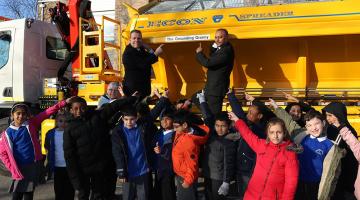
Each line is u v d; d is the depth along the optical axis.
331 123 4.21
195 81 6.91
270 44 6.02
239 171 4.64
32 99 8.18
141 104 5.23
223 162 4.59
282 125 3.89
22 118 4.68
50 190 6.46
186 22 6.20
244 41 6.08
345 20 5.46
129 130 4.59
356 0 5.45
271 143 3.94
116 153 4.49
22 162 4.61
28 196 4.71
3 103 8.19
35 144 4.74
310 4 5.66
